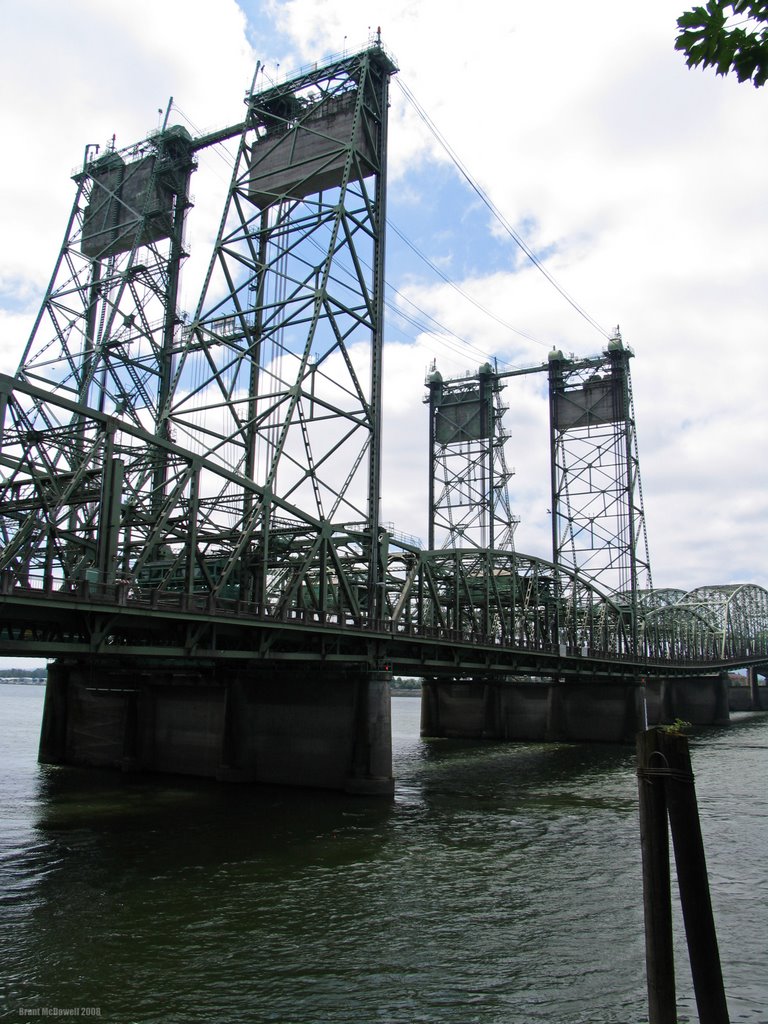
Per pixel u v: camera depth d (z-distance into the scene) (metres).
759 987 19.50
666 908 12.72
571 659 75.88
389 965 20.67
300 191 58.25
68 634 33.78
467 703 93.81
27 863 30.38
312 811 40.72
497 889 27.48
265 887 27.41
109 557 31.41
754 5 5.91
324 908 25.22
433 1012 18.00
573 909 25.33
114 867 29.88
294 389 49.19
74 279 66.06
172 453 36.50
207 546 45.94
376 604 52.34
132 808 41.28
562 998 18.73
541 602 85.75
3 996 18.75
